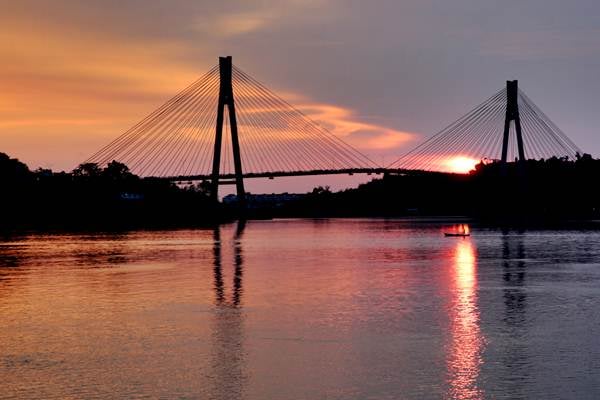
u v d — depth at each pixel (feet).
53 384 130.82
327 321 180.55
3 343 159.43
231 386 129.59
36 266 318.86
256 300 213.46
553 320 181.06
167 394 125.80
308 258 360.28
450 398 123.24
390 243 488.44
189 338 162.91
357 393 125.90
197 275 279.90
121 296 223.30
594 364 140.67
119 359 145.79
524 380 131.54
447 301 210.38
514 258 354.33
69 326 176.55
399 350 151.43
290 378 133.49
